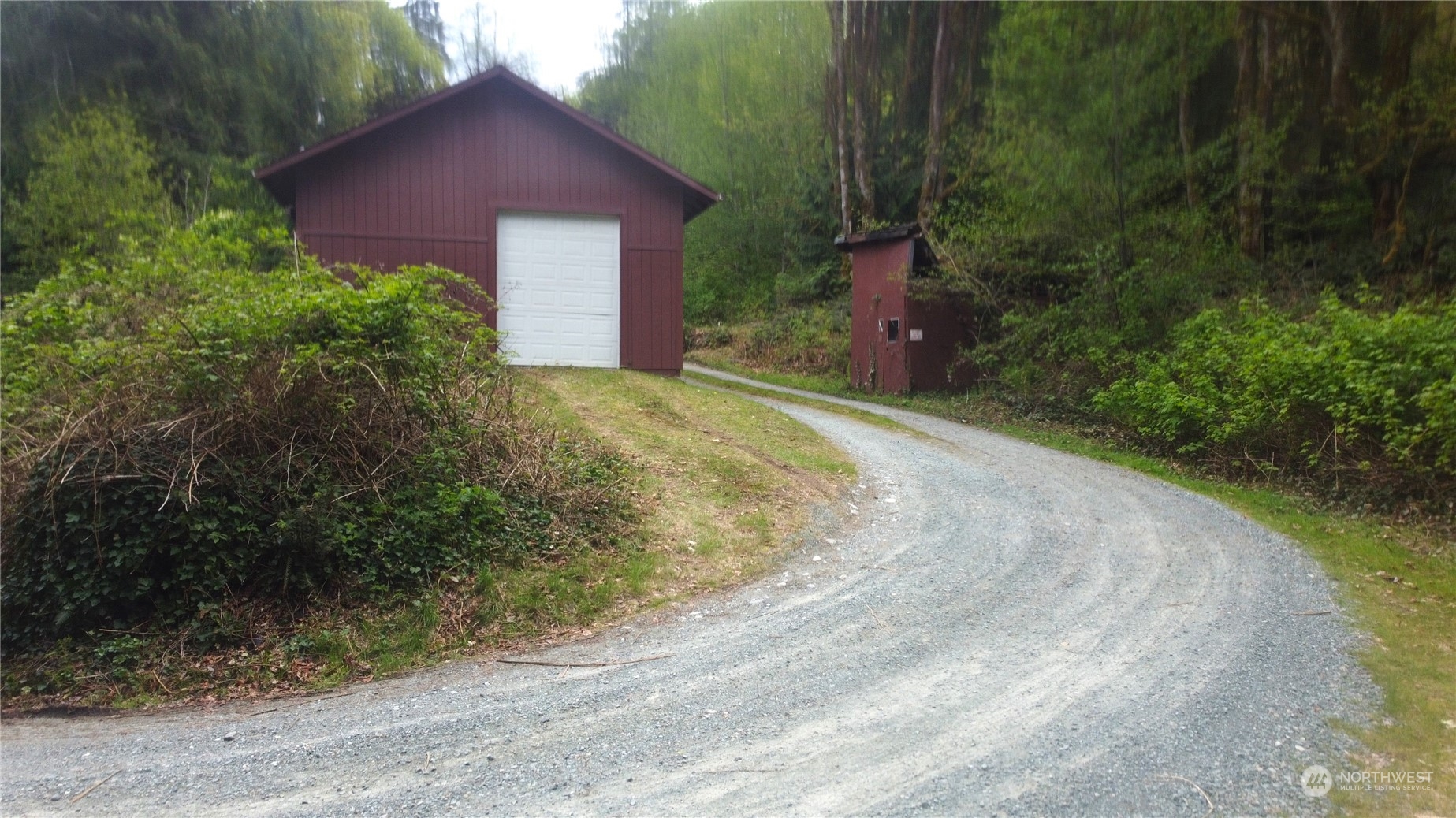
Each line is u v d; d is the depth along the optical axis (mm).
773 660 4926
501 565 6336
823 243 27562
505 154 13523
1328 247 16062
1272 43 16500
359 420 6531
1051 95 15477
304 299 6656
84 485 5551
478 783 3605
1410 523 8562
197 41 25828
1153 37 14398
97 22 23953
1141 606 5777
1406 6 14906
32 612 5422
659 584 6328
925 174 23531
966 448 11836
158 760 4016
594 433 9445
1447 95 14031
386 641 5430
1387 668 4766
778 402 16016
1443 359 8938
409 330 6930
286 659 5285
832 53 26578
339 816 3367
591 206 13875
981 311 17469
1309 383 10008
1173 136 17734
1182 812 3260
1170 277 13891
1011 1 18266
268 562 5820
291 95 28109
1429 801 3375
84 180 19516
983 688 4461
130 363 6234
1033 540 7434
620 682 4703
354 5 32156
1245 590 6160
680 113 35406
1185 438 11695
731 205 32406
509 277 13570
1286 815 3254
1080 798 3355
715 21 33688
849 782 3518
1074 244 15148
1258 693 4383
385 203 13047
